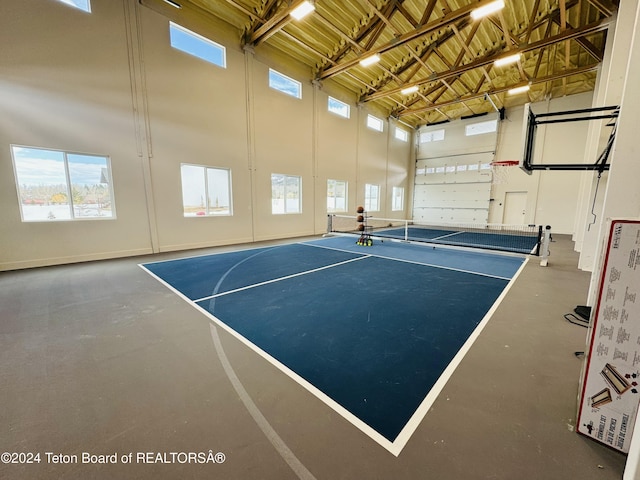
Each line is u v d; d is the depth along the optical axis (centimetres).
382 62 867
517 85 911
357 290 372
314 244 782
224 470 123
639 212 244
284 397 169
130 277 431
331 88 1001
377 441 138
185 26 616
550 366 203
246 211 789
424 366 202
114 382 184
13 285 389
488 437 140
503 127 1215
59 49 476
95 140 525
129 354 218
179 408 161
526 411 158
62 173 503
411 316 289
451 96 1154
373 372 195
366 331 256
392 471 122
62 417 154
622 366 129
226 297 344
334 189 1082
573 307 316
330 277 435
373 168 1251
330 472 122
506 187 1220
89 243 539
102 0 512
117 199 562
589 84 988
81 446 136
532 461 127
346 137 1088
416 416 154
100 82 521
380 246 757
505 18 691
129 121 562
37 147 468
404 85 929
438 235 1052
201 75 659
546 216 1130
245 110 752
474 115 1278
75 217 524
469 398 169
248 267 499
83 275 441
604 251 132
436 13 692
